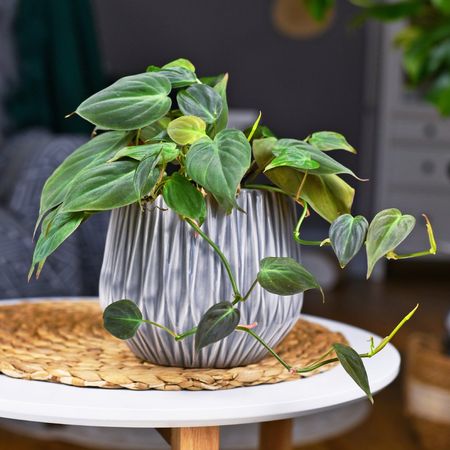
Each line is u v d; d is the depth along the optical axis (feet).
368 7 5.02
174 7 13.39
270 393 2.11
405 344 8.20
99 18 13.16
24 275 5.38
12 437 5.66
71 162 2.29
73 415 1.95
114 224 2.34
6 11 8.66
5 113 8.57
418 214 12.46
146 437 5.20
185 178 2.12
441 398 5.24
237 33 13.58
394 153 12.39
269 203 2.29
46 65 8.72
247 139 2.29
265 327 2.26
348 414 6.20
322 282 11.37
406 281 12.10
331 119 13.83
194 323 2.19
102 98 2.11
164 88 2.17
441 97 5.35
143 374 2.19
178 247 2.18
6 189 6.33
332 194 2.30
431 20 5.45
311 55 13.71
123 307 2.13
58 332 2.80
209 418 1.96
